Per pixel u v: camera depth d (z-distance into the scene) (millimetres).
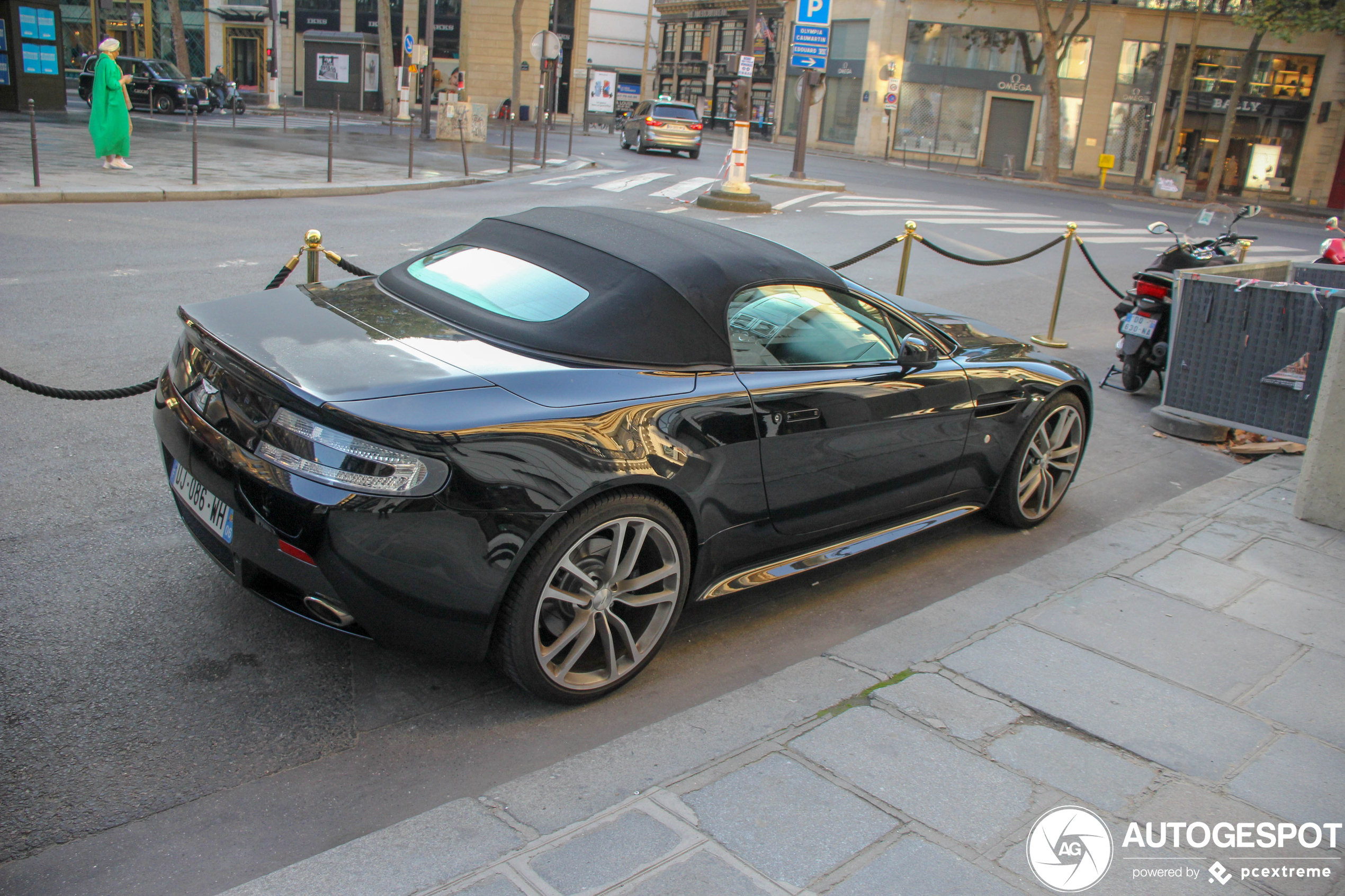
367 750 2787
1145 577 4098
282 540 2662
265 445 2684
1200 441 6562
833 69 45344
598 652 3164
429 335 3082
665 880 2232
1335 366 4652
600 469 2809
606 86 52188
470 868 2256
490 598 2682
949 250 14000
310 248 4984
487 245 3613
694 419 3104
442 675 3174
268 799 2559
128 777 2580
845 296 3873
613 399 2951
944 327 4770
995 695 3121
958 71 42156
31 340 6258
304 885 2180
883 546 4418
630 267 3287
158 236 10297
